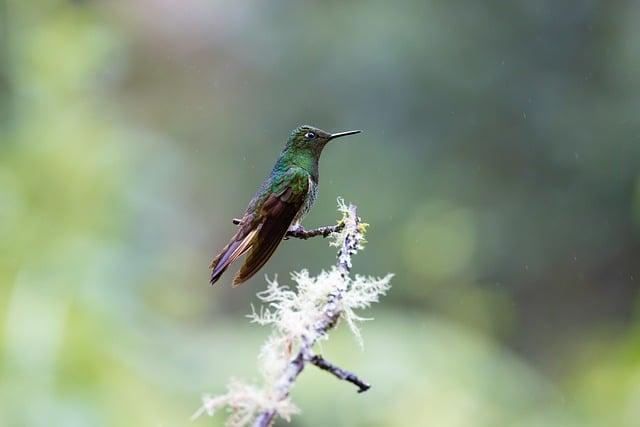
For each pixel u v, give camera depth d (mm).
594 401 10023
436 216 15984
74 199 8914
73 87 9461
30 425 7324
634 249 16203
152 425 7965
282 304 3035
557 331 16609
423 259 16016
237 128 18031
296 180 4855
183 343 9172
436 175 16031
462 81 15844
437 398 10594
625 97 15734
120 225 8992
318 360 2672
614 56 15695
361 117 16156
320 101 16516
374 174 16016
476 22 15820
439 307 16156
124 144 9453
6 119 9211
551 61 15875
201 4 19109
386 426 10281
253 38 17516
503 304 16203
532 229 16156
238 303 16641
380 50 15734
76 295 8281
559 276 16406
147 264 8969
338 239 3660
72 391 7676
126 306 8555
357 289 3148
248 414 2590
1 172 8758
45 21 9617
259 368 2750
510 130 15969
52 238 8641
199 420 8461
